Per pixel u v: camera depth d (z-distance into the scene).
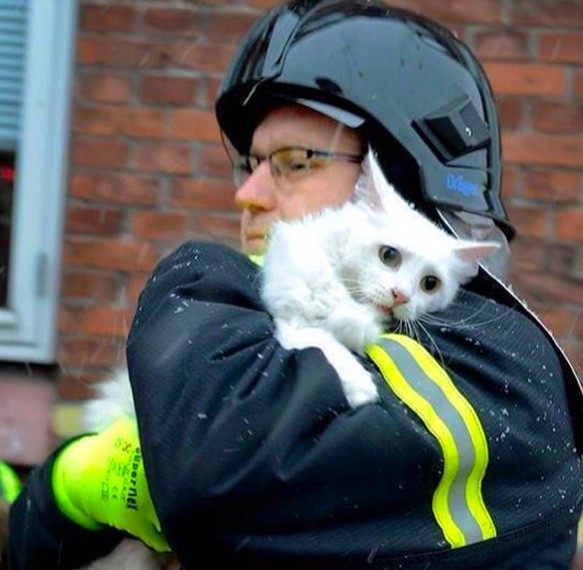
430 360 2.14
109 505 2.31
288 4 2.62
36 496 2.40
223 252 2.33
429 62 2.47
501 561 2.08
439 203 2.45
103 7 5.08
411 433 2.01
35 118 5.14
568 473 2.24
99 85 5.09
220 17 5.06
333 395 2.01
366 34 2.45
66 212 5.09
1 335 5.12
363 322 2.20
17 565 2.49
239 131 2.71
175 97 5.07
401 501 2.03
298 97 2.45
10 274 5.20
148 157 5.08
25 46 5.21
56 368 5.10
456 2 5.03
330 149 2.46
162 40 5.07
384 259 2.42
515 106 5.03
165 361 2.06
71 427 5.07
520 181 5.03
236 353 2.07
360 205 2.47
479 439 2.06
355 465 1.99
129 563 2.40
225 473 1.97
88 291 5.09
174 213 5.07
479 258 2.47
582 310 5.00
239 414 1.99
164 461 2.00
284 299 2.31
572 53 5.00
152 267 5.07
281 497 1.98
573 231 5.01
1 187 5.30
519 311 2.41
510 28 5.02
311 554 1.99
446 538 2.03
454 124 2.46
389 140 2.44
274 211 2.52
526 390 2.19
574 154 5.02
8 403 5.09
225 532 2.00
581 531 4.65
